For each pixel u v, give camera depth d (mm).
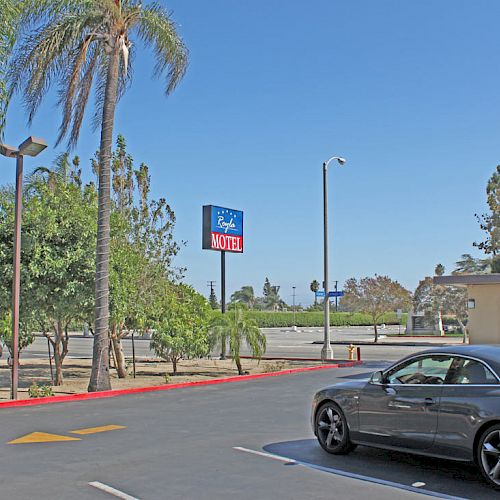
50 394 16766
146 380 21156
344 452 9445
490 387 7711
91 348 41594
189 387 19109
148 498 7371
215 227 34062
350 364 27500
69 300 18344
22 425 12281
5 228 17875
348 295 50062
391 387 8758
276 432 11422
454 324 67312
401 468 8680
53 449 10016
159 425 12219
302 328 89625
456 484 7859
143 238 24062
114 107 18062
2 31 14898
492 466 7574
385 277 49812
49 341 20047
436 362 8453
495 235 46938
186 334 22516
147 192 26938
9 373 23812
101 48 18391
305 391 17781
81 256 18344
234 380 21328
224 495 7477
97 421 12734
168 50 18516
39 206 18562
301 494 7496
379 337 57094
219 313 25141
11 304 17969
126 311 20328
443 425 7988
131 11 18203
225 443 10438
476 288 27094
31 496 7457
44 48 16875
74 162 27688
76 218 18828
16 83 16969
